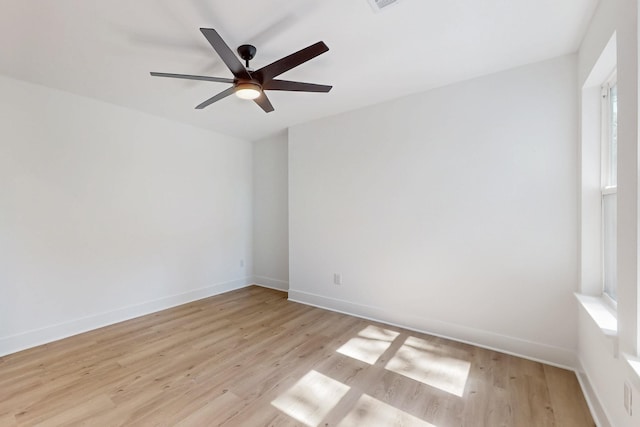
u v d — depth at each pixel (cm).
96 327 310
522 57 231
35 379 216
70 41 205
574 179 225
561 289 231
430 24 191
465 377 218
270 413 181
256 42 208
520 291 247
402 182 308
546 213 236
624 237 138
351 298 350
